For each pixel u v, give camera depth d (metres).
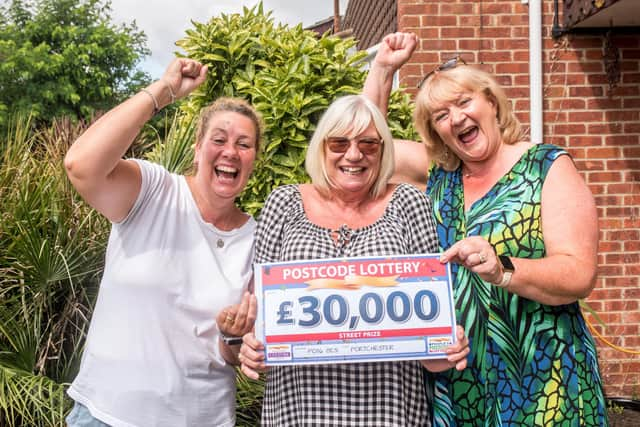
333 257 2.06
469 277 2.23
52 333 3.21
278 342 1.98
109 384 2.07
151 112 2.08
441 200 2.38
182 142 3.55
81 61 24.98
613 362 5.05
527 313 2.12
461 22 5.05
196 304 2.15
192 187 2.29
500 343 2.15
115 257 2.16
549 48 5.09
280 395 2.05
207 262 2.20
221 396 2.23
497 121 2.31
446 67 2.39
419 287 1.98
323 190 2.21
